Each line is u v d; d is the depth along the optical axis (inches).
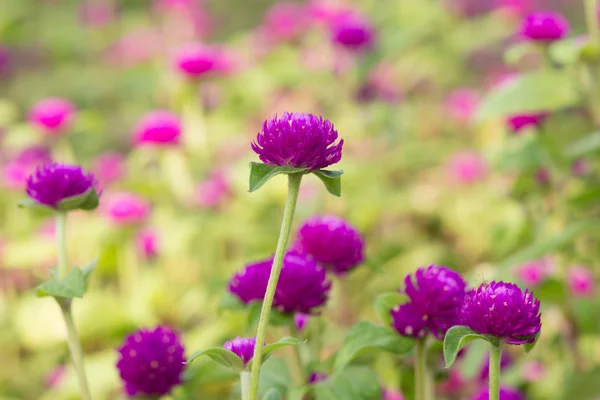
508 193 30.0
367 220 35.9
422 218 39.1
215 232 34.5
